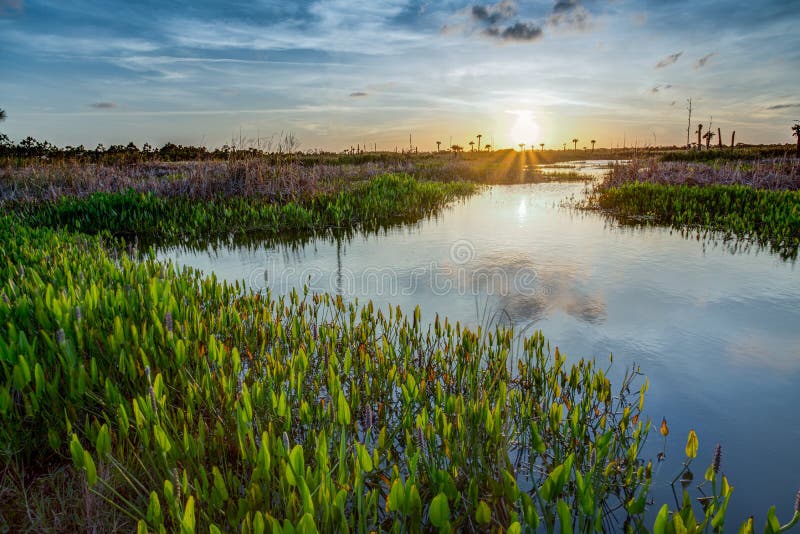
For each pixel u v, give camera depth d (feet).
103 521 6.48
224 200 36.96
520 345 12.98
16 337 8.76
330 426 8.39
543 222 33.65
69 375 8.12
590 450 8.20
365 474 7.25
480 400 9.18
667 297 16.63
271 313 13.15
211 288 14.82
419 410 9.57
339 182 47.65
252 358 11.00
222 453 7.99
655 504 7.38
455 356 11.78
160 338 10.25
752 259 22.02
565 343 13.10
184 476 6.34
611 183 51.75
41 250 18.07
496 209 41.24
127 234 30.60
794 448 8.61
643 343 13.03
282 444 6.68
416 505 5.87
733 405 10.05
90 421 8.71
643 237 27.53
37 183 40.52
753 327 13.99
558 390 9.56
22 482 6.79
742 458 8.37
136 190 39.68
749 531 5.07
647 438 8.99
